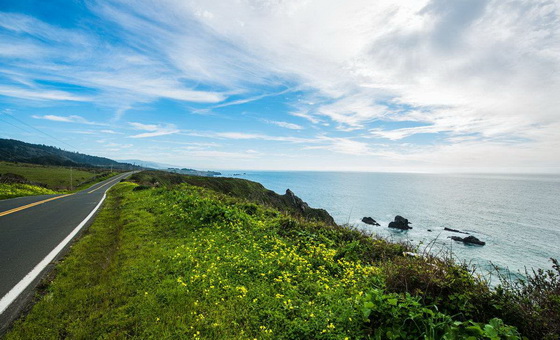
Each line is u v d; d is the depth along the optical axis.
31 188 28.98
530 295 4.59
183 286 5.55
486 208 105.69
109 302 4.86
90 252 7.29
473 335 3.72
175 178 73.19
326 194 149.62
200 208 11.98
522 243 50.69
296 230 10.52
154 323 4.38
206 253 7.54
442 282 4.80
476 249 44.81
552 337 3.74
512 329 3.65
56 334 4.01
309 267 7.19
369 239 9.93
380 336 4.09
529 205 120.12
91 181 67.81
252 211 13.68
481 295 4.54
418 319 4.13
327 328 4.35
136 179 61.56
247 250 8.05
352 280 6.29
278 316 4.67
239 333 4.26
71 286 5.35
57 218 11.91
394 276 5.50
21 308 4.56
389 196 146.00
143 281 5.69
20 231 9.38
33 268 6.12
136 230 9.59
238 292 5.48
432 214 85.19
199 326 4.36
